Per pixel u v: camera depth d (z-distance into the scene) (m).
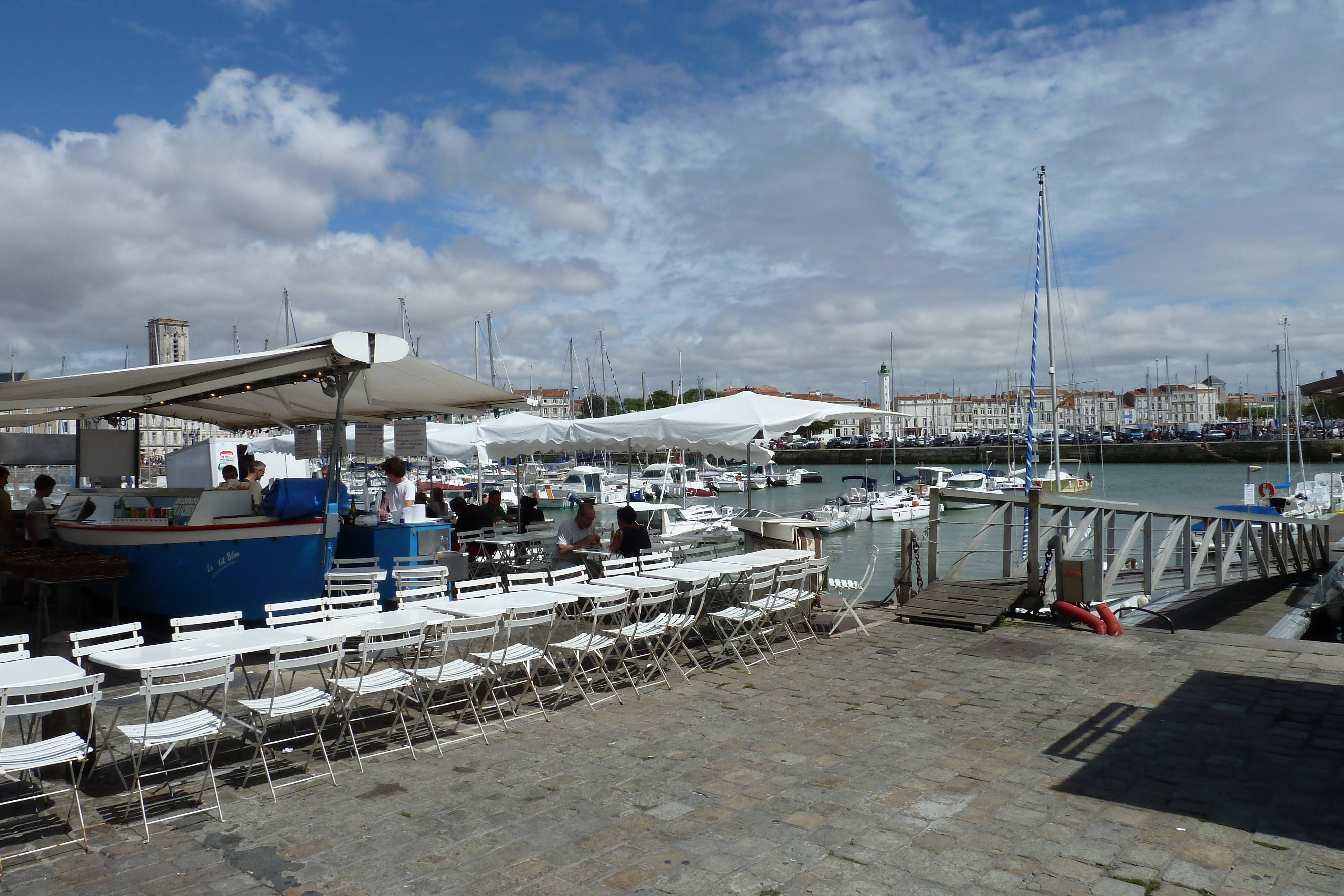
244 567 8.13
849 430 155.88
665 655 7.63
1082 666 7.66
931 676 7.46
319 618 6.23
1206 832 4.34
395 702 6.72
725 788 5.00
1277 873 3.89
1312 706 6.34
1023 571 10.77
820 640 8.97
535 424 12.07
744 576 8.85
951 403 188.38
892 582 24.89
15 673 4.40
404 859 4.15
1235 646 8.31
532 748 5.74
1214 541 14.50
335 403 11.20
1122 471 84.69
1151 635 8.94
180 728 4.68
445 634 5.88
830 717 6.35
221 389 8.09
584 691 6.98
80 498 9.88
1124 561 11.85
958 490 10.80
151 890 3.85
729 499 56.47
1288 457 52.75
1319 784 4.91
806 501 55.56
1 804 4.46
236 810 4.75
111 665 4.57
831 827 4.46
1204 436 107.19
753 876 3.95
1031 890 3.79
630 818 4.61
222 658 4.84
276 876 3.98
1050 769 5.23
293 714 5.84
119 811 4.72
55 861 4.13
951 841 4.28
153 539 8.27
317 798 4.91
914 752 5.57
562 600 6.77
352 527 9.41
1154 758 5.38
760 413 9.82
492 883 3.91
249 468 9.98
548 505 44.34
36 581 7.95
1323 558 17.77
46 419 9.74
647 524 17.92
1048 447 96.38
